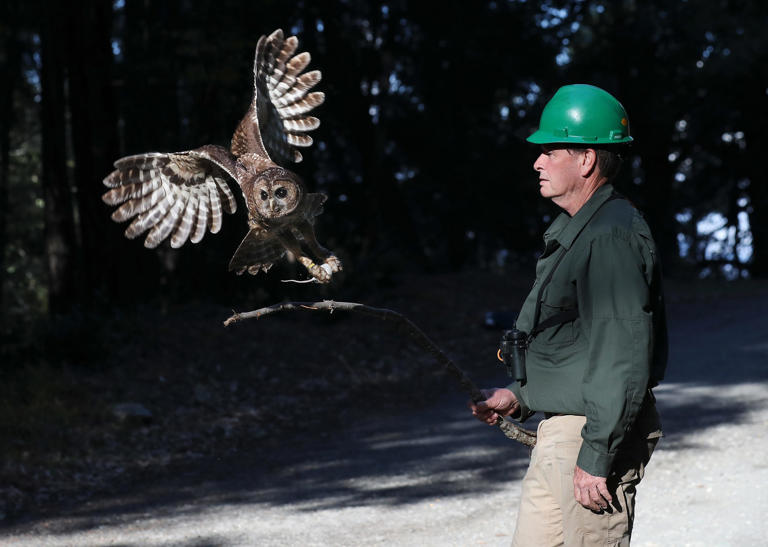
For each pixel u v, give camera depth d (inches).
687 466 293.7
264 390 477.1
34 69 896.3
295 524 261.0
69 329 474.9
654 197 1227.2
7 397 398.6
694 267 1343.5
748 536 220.5
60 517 278.5
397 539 240.5
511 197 1114.7
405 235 1109.1
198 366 494.9
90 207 575.2
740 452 304.7
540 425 128.2
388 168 1098.7
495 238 1248.8
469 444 358.9
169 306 588.1
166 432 392.2
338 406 456.1
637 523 241.6
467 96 1096.8
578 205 126.3
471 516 260.1
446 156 1108.5
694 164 1466.5
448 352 601.6
